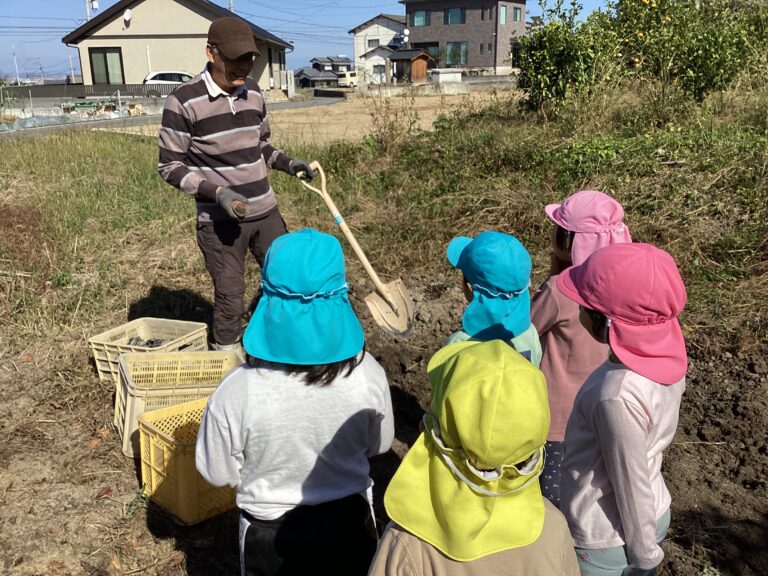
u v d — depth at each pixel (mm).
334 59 78000
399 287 4012
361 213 7191
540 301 2754
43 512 3266
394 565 1652
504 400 1506
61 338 4957
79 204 7465
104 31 34250
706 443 3721
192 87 3828
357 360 2035
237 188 3994
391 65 54156
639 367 1939
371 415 2062
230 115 3881
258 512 2043
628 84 10320
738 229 5738
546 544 1645
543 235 6188
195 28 34312
